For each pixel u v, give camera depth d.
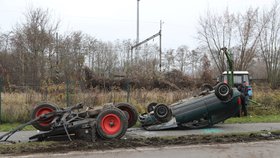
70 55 38.59
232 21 51.72
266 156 8.32
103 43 47.62
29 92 18.17
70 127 9.91
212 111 13.10
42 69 34.28
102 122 9.97
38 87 19.14
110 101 18.55
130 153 8.62
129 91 19.31
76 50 42.25
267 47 51.47
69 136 9.85
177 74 38.44
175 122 12.80
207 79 40.00
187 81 38.00
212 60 51.38
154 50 52.62
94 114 10.47
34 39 41.62
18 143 9.70
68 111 10.44
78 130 9.95
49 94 18.17
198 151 8.84
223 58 48.56
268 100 20.31
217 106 13.07
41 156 8.33
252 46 51.69
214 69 50.66
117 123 10.12
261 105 19.03
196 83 38.41
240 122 15.23
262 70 56.44
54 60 37.50
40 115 10.84
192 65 54.88
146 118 13.05
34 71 33.47
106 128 10.02
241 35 51.62
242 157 8.23
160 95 19.72
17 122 15.57
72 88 18.83
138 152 8.73
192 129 13.04
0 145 9.38
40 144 9.45
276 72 50.28
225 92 13.05
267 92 22.09
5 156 8.34
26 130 13.09
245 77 26.45
